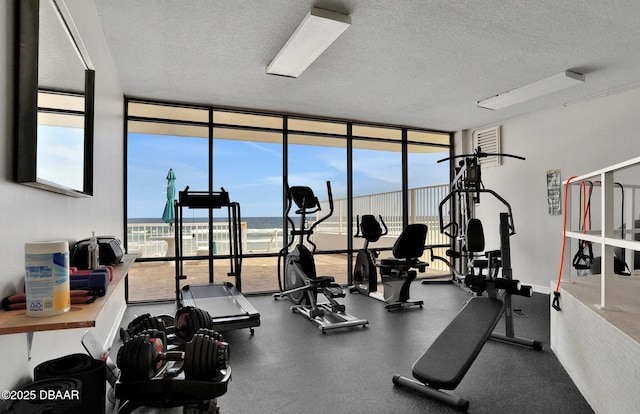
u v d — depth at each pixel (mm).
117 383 1608
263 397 2494
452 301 5285
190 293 4648
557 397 2471
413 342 3584
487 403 2400
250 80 4660
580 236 2482
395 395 2521
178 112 5855
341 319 4293
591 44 3648
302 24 3156
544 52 3834
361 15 3119
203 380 1626
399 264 4992
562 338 2736
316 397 2494
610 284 2061
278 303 5215
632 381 1568
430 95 5227
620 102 4891
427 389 2488
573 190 5371
